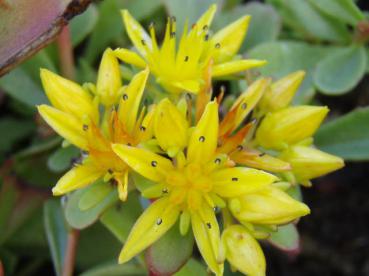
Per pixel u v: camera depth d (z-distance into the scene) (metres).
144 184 0.06
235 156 0.06
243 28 0.07
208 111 0.06
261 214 0.06
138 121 0.06
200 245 0.06
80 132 0.06
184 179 0.06
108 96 0.07
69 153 0.08
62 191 0.06
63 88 0.06
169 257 0.06
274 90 0.07
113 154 0.06
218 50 0.07
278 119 0.07
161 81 0.07
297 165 0.07
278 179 0.06
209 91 0.07
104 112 0.07
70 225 0.07
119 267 0.08
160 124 0.06
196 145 0.06
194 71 0.07
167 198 0.06
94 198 0.06
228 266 0.08
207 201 0.06
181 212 0.06
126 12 0.07
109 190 0.06
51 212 0.08
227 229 0.06
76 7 0.06
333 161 0.07
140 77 0.06
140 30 0.07
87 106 0.06
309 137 0.07
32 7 0.06
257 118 0.07
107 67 0.07
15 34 0.06
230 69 0.07
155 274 0.06
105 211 0.07
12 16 0.06
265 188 0.06
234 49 0.07
